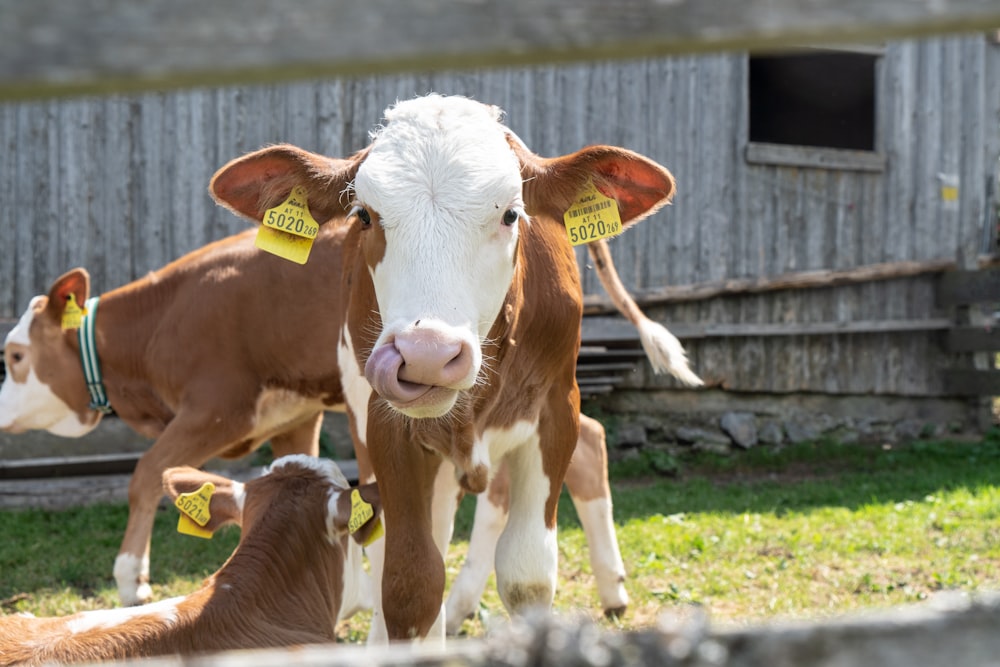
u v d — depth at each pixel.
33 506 9.12
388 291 3.32
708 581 6.21
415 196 3.32
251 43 0.98
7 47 0.95
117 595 6.36
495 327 3.59
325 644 3.61
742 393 12.16
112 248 10.15
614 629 5.46
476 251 3.33
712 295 11.75
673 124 11.65
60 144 10.00
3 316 9.88
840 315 12.44
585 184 3.85
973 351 12.59
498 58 1.03
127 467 9.76
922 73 12.59
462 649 1.19
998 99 12.81
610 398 11.73
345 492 3.98
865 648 1.17
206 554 7.35
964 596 1.22
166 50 0.98
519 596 4.06
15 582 6.66
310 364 6.35
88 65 0.96
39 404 7.05
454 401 3.13
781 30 1.03
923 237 12.66
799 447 11.76
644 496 9.15
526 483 4.16
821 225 12.25
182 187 10.30
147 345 6.78
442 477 3.89
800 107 15.26
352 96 10.75
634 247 11.56
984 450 11.62
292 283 6.32
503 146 3.51
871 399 12.66
